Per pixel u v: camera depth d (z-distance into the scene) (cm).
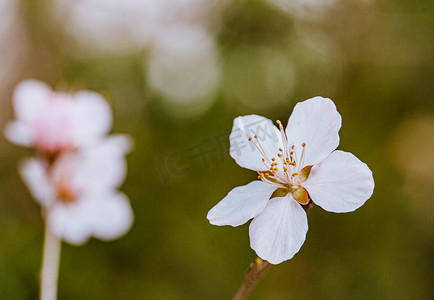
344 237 38
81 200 19
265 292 35
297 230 14
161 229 35
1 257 31
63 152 19
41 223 33
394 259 38
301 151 15
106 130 19
